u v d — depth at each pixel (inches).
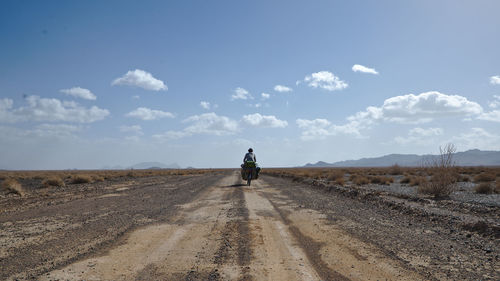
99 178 1192.2
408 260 231.5
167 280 189.9
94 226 340.8
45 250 251.0
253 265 218.2
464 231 325.1
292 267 214.8
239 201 548.7
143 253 245.0
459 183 935.7
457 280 193.3
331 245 272.4
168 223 359.6
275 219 388.5
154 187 842.2
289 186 901.8
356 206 504.4
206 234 308.2
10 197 638.5
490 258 236.8
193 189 777.6
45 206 496.1
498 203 496.1
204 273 202.2
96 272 202.2
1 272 201.8
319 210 459.2
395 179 1198.9
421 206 471.5
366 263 224.5
